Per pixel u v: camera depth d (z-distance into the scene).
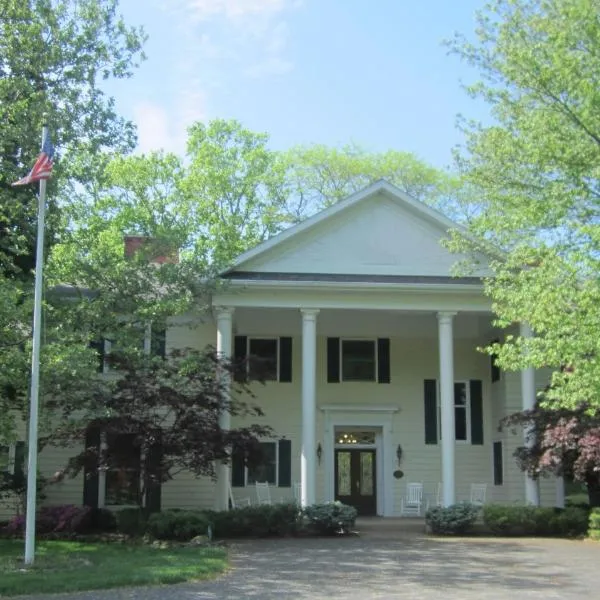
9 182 17.56
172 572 12.74
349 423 25.84
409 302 22.64
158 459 18.78
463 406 26.23
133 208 34.84
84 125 19.42
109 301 18.73
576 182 17.12
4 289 14.93
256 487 24.52
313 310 22.38
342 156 40.91
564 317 15.41
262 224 38.72
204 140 37.94
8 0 18.69
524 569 14.04
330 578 12.90
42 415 16.70
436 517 20.17
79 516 19.97
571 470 20.42
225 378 20.09
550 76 16.72
